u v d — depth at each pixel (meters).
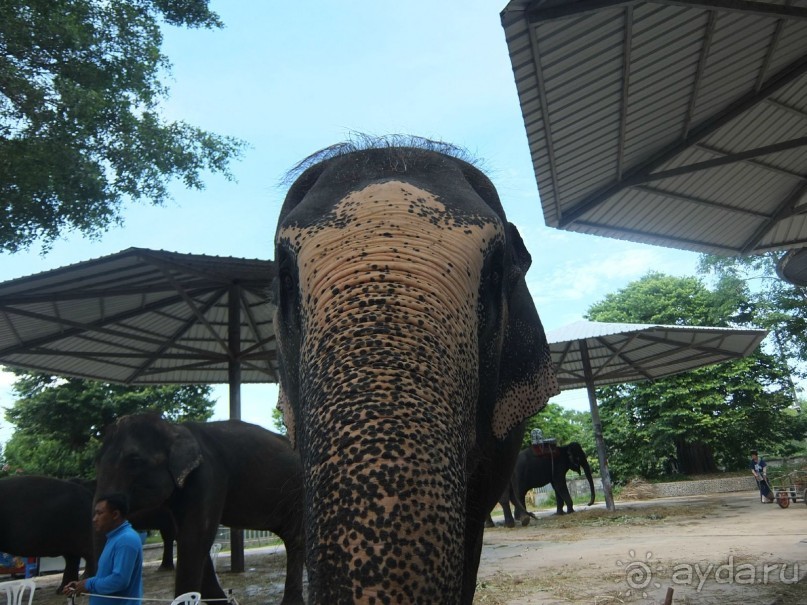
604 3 4.25
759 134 7.05
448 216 1.99
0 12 10.83
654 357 19.45
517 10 4.30
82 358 12.70
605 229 8.24
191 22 15.18
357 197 2.00
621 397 31.78
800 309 30.08
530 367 2.81
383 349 1.48
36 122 11.45
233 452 7.19
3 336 10.66
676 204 7.97
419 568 1.20
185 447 6.28
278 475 7.45
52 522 9.35
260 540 21.98
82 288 9.28
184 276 10.00
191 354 12.17
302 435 1.50
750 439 29.62
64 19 11.34
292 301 2.07
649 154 6.79
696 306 33.97
